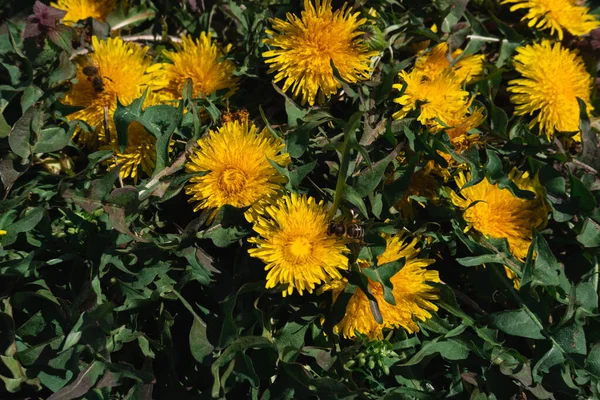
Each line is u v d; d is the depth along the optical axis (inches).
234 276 18.2
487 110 20.0
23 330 17.7
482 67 20.1
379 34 18.9
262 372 17.7
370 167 18.1
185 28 20.6
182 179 18.1
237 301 18.0
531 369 18.1
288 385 17.6
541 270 18.2
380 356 18.1
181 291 18.4
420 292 18.1
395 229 18.1
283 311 18.4
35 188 18.8
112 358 18.0
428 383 18.3
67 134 18.8
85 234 18.3
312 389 17.4
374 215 18.4
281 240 17.7
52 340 17.5
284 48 18.8
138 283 17.8
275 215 17.8
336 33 18.6
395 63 19.6
